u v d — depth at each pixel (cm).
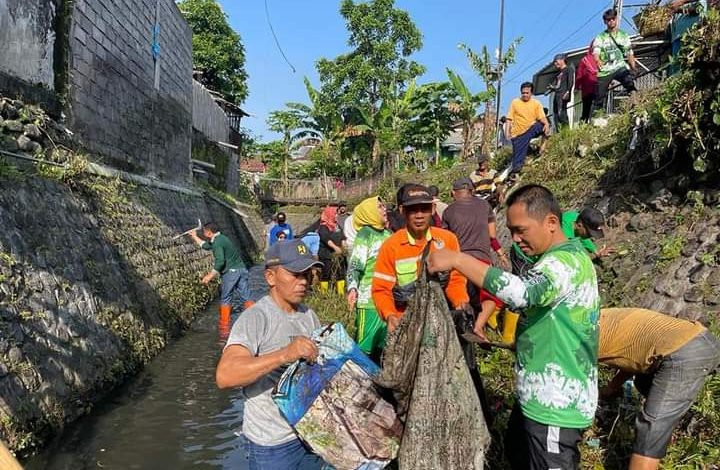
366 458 325
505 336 630
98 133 1030
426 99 2778
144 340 824
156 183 1360
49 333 588
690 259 570
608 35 1159
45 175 770
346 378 333
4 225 595
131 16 1199
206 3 3447
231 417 604
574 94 1285
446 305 335
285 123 3688
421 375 326
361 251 541
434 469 324
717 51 576
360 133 2956
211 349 891
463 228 603
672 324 376
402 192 451
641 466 365
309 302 1088
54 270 657
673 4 1105
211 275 1052
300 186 3647
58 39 879
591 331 319
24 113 761
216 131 2548
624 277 641
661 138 654
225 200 2506
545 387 320
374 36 3566
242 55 3594
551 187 987
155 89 1398
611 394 430
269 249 347
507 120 1195
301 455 337
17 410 489
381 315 465
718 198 608
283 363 307
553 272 309
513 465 362
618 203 759
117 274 845
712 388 430
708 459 389
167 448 525
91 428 564
